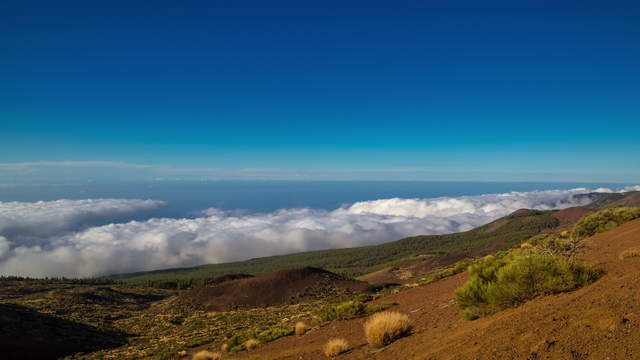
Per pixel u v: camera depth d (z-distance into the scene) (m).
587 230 24.02
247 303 106.44
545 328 5.57
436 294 17.42
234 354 17.88
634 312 4.93
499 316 7.75
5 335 46.53
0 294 116.19
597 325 4.95
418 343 8.26
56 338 49.25
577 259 12.00
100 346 47.69
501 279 8.41
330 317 18.41
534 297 8.00
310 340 15.09
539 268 7.96
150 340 46.25
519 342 5.40
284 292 114.19
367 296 25.55
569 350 4.56
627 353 4.00
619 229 19.89
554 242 12.95
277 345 16.50
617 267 8.73
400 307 17.44
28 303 84.19
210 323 57.25
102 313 82.00
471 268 11.44
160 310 100.50
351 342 11.73
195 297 109.44
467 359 5.57
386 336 9.46
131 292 126.38
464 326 8.27
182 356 26.69
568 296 7.18
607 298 5.98
